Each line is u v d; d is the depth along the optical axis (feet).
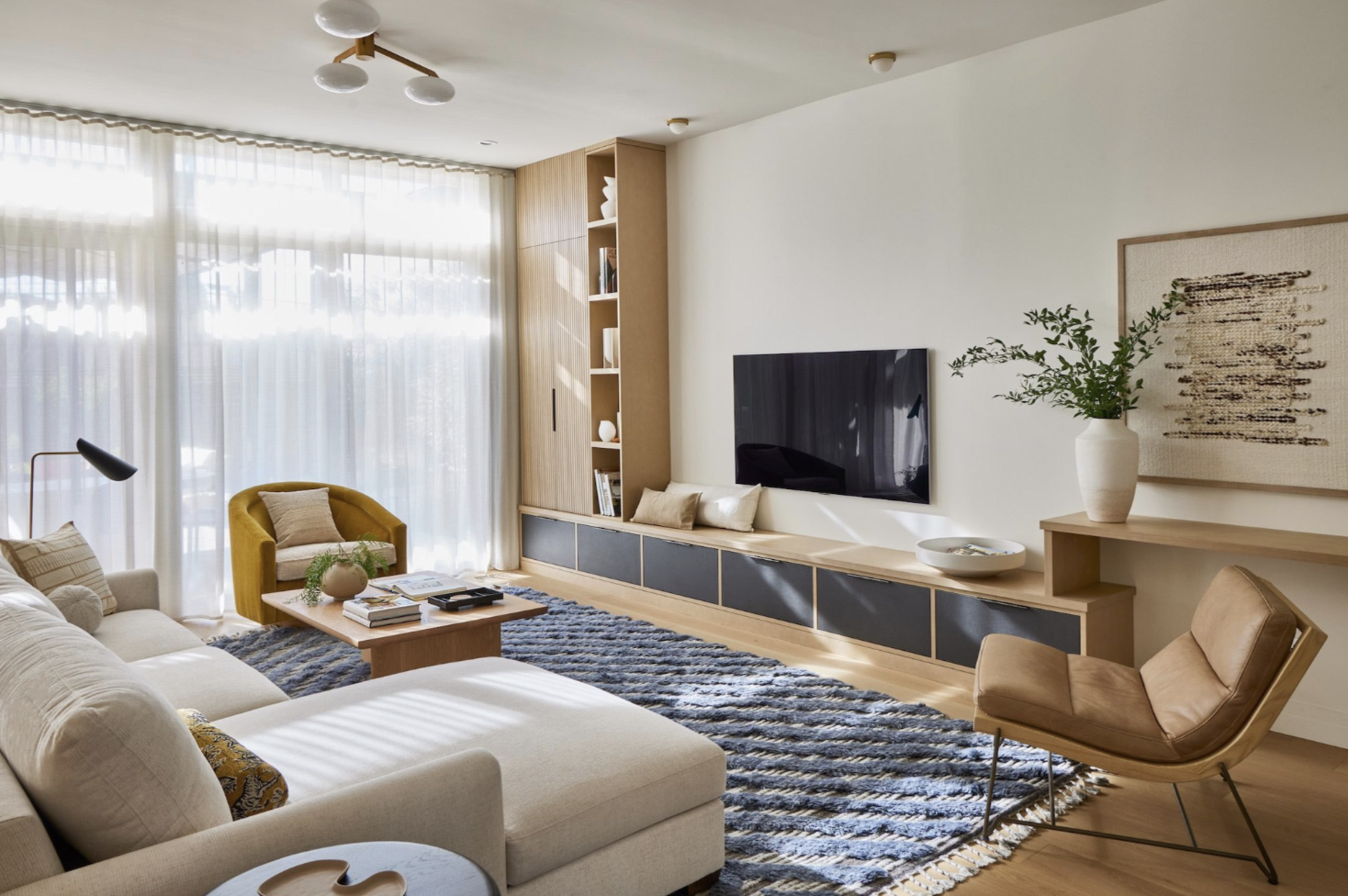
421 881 4.39
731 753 10.55
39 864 4.55
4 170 15.08
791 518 16.74
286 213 17.90
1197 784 9.75
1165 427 11.78
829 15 11.87
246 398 17.56
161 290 16.40
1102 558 12.53
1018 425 13.34
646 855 7.23
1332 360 10.39
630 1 11.34
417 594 13.15
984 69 13.43
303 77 14.08
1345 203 10.29
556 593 18.71
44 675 5.43
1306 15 10.48
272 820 5.14
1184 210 11.54
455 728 7.79
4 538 14.87
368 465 19.17
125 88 14.55
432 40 12.63
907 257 14.56
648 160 18.37
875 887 7.84
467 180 20.20
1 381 15.12
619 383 18.26
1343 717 10.64
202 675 9.58
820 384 15.89
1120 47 11.98
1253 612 8.02
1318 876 7.98
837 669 13.67
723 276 17.56
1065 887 7.86
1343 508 10.45
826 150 15.61
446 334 20.04
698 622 16.42
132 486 16.26
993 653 9.57
